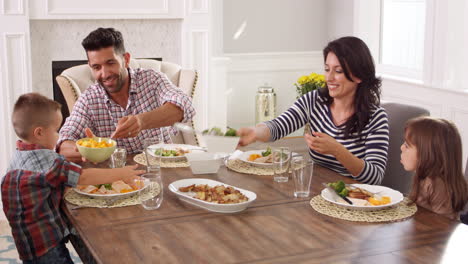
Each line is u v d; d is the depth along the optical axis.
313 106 2.52
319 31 5.01
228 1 4.65
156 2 4.28
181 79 3.13
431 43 3.90
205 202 1.76
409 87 4.15
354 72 2.25
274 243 1.50
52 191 1.84
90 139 2.10
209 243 1.50
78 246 1.72
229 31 4.70
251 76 4.84
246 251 1.45
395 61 4.51
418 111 2.43
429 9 3.89
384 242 1.51
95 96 2.57
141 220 1.68
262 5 4.77
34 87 4.11
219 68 4.54
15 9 3.78
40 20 4.03
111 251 1.46
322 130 2.46
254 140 2.40
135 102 2.62
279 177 2.08
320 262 1.38
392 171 2.46
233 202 1.77
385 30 4.59
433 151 1.91
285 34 4.90
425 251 1.45
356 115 2.30
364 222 1.66
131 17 4.21
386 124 2.27
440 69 3.86
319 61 5.03
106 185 1.93
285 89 4.98
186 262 1.39
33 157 1.85
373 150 2.22
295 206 1.81
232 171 2.23
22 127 1.93
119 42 2.47
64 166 1.82
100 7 4.12
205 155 2.20
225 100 4.62
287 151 2.09
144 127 2.27
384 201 1.78
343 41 2.27
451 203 1.91
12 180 1.82
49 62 4.11
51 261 1.83
